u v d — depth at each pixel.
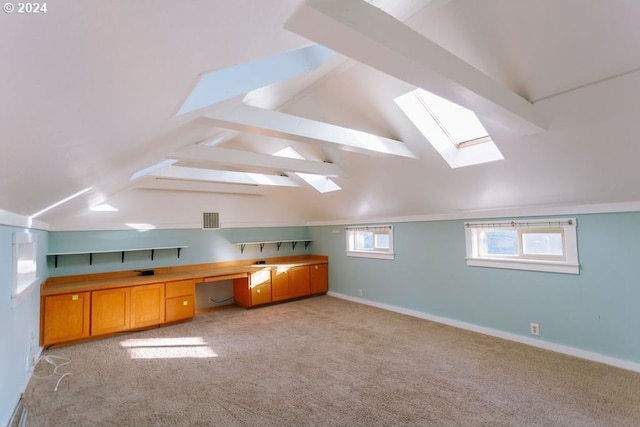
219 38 0.76
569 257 3.26
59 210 3.33
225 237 5.75
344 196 5.08
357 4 1.12
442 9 1.85
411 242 4.84
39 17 0.40
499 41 1.92
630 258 2.90
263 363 3.20
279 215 6.43
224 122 2.19
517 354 3.30
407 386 2.69
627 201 2.88
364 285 5.63
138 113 1.14
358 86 2.82
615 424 2.14
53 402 2.50
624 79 1.88
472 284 4.11
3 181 1.29
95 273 4.53
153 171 3.82
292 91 2.93
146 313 4.27
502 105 1.98
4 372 2.17
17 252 2.37
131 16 0.50
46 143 1.02
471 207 3.97
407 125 3.06
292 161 3.81
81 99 0.78
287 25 0.93
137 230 4.87
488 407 2.36
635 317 2.87
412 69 1.48
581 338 3.19
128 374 2.98
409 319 4.64
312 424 2.21
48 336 3.60
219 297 5.67
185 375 2.95
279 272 5.68
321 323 4.50
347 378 2.86
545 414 2.26
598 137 2.35
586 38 1.74
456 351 3.41
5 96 0.60
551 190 3.12
